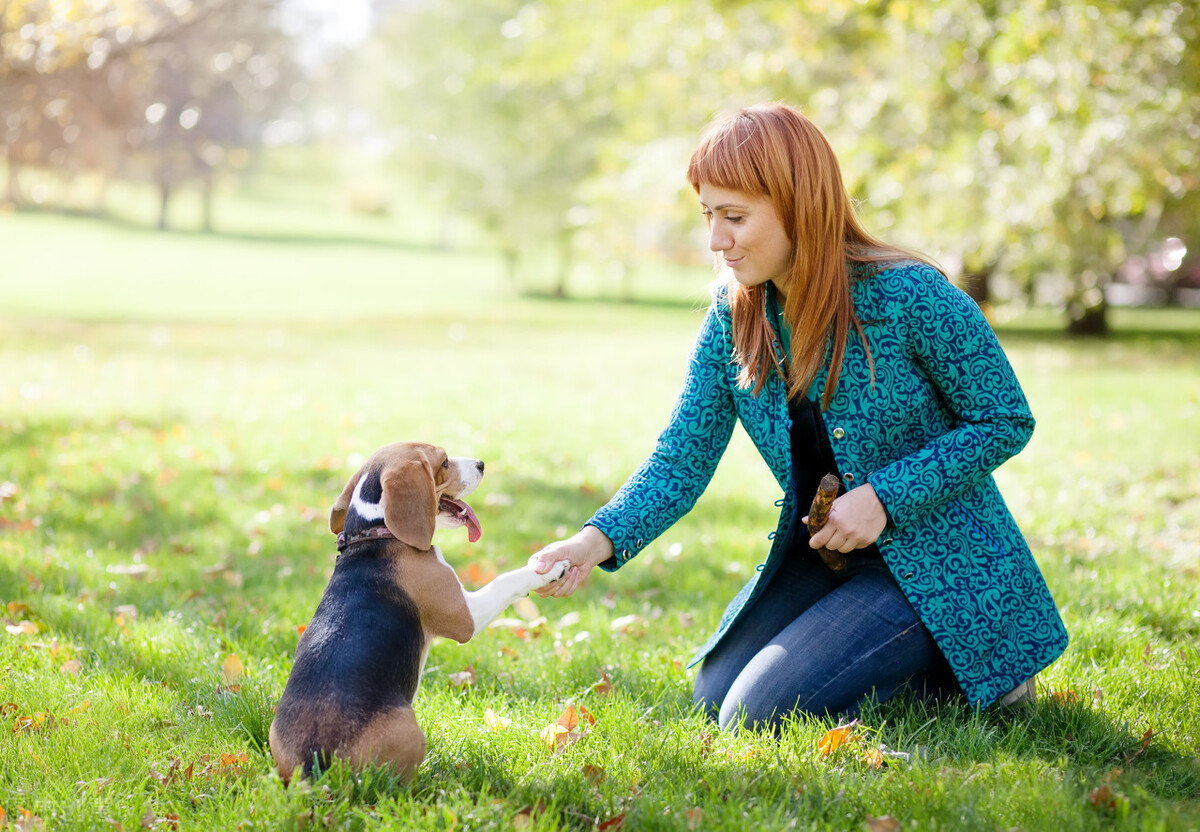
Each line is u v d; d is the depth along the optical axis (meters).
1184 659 3.65
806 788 2.65
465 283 38.69
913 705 3.14
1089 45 9.84
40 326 18.70
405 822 2.47
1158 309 34.22
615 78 15.98
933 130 11.59
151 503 6.29
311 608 4.48
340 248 50.31
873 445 3.06
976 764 2.81
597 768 2.82
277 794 2.54
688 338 20.94
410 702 2.83
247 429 8.84
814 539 2.95
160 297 27.52
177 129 16.08
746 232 2.93
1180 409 9.95
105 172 19.11
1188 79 10.48
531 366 14.83
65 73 11.98
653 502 3.28
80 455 7.47
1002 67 10.33
